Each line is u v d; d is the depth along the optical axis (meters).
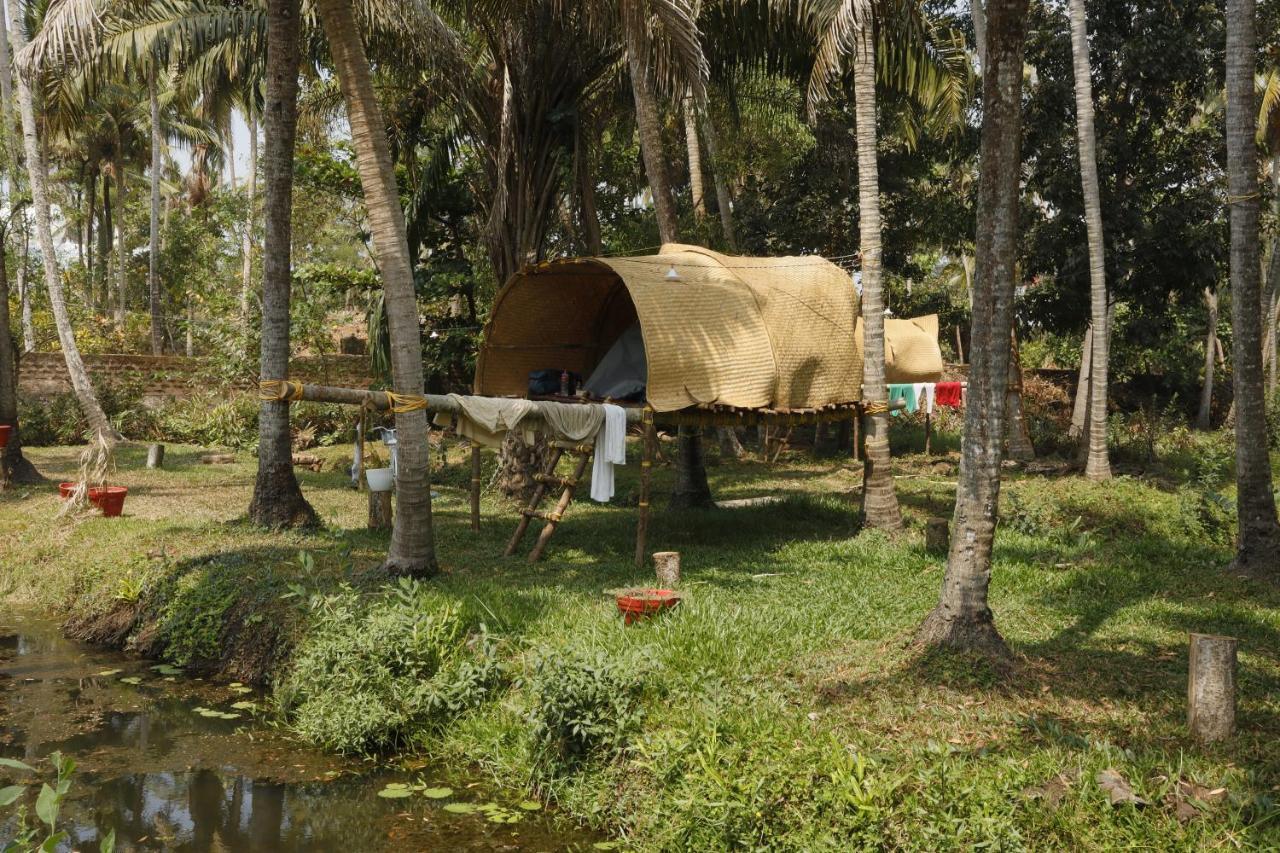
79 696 8.19
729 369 11.47
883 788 4.95
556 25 14.30
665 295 11.34
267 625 8.66
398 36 14.21
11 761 4.07
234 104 24.25
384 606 7.84
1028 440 21.19
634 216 23.00
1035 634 7.88
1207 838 4.48
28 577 11.48
